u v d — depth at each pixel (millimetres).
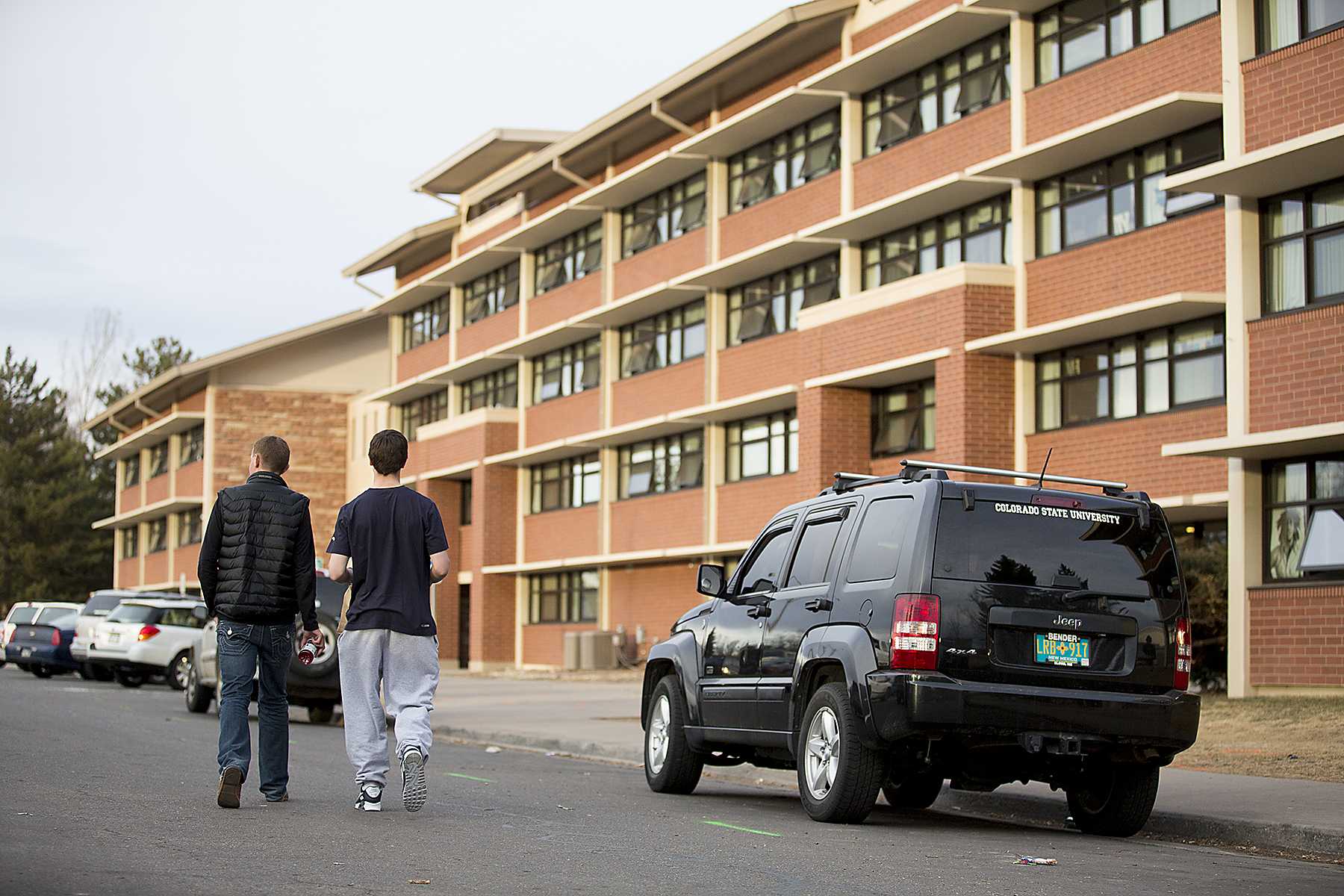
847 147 31672
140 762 13203
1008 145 27266
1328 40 18922
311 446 59094
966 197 28234
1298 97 19250
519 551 45250
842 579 10484
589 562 40562
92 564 79625
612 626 40781
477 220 49000
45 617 36625
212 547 9609
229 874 7043
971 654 9609
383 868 7445
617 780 13883
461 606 48781
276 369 59000
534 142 45312
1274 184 19828
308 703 21219
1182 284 23688
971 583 9688
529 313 45188
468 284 49938
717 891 7164
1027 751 9672
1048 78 26750
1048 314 26188
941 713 9461
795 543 11406
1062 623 9797
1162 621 10055
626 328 41312
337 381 59531
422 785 9484
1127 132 24281
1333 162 18938
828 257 32969
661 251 38500
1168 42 24094
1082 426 25469
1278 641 19766
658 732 12664
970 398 26406
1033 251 26875
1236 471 20469
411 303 53438
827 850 8836
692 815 10703
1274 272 20172
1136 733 9789
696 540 36906
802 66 33594
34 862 7152
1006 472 10266
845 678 9984
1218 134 23562
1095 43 25781
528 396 45844
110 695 27766
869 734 9734
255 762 13586
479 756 16734
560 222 42406
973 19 27391
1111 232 25438
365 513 9500
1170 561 10203
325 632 20906
